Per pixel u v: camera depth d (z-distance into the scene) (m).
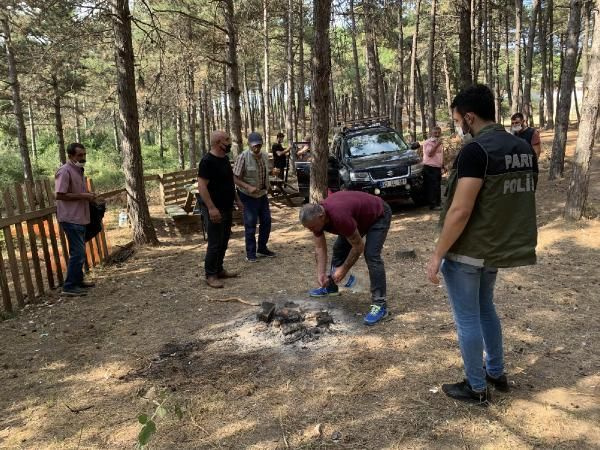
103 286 6.34
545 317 4.49
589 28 18.64
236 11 16.94
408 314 4.71
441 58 29.06
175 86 13.34
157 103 12.91
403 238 7.80
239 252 7.68
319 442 2.91
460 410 3.14
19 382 3.89
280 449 2.87
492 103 2.84
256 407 3.31
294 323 4.50
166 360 4.10
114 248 8.14
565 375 3.50
